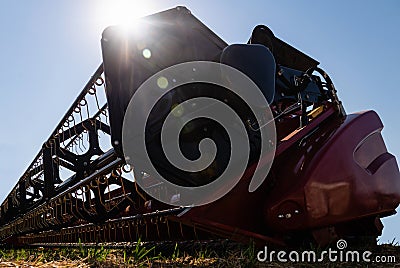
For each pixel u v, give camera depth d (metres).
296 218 3.86
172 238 4.89
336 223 4.07
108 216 4.91
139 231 5.40
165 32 4.05
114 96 3.78
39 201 8.05
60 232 7.53
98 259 3.92
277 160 4.17
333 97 4.65
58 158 6.79
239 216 3.88
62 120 6.27
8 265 3.71
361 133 4.47
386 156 4.71
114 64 3.85
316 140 4.29
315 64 5.31
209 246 4.66
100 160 5.74
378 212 4.43
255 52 3.92
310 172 3.92
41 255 4.65
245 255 3.77
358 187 4.19
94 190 4.96
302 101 4.54
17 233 9.55
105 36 3.86
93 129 6.76
